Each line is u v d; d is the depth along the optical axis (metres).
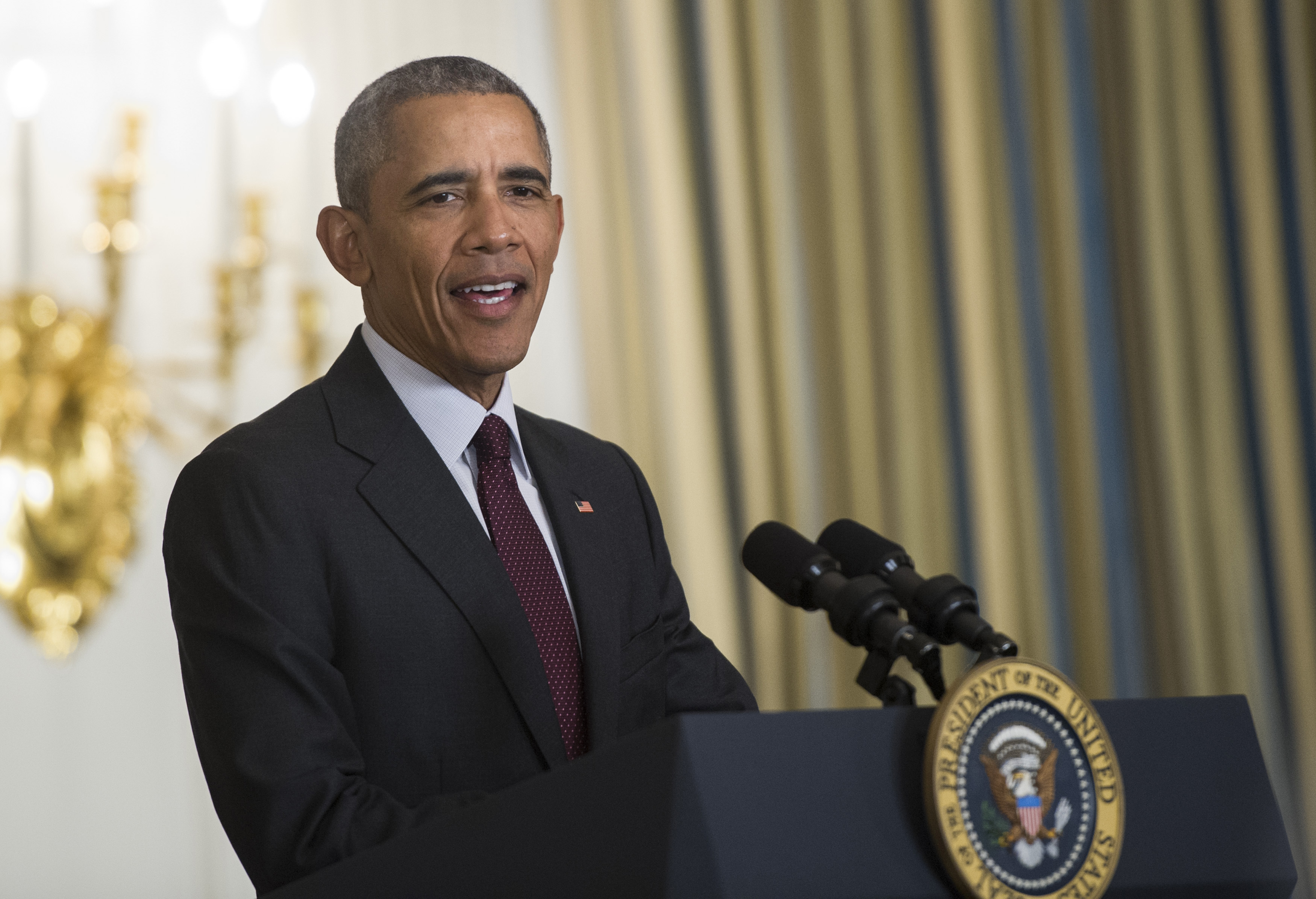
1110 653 18.27
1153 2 18.95
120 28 17.72
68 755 17.09
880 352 18.42
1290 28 18.97
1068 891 3.26
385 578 5.12
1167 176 18.81
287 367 17.69
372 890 3.53
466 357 5.55
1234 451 18.56
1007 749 3.29
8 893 16.78
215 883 17.30
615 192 18.12
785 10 18.66
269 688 4.66
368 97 5.73
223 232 17.75
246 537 4.97
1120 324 18.70
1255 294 18.70
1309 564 18.41
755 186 18.39
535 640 5.31
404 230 5.52
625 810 3.11
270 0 17.94
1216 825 3.56
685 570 17.77
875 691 3.82
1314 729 18.19
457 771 5.05
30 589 16.94
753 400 18.11
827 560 4.19
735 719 3.15
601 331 17.95
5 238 17.22
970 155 18.53
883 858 3.17
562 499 5.90
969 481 18.36
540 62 18.41
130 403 17.39
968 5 18.72
